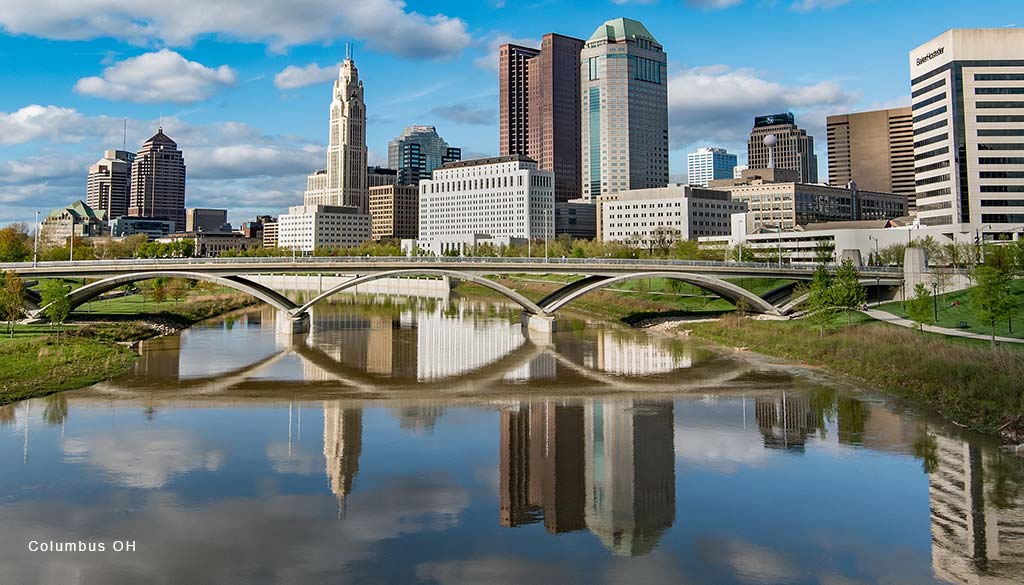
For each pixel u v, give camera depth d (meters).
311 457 48.62
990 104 174.62
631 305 154.00
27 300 116.69
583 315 155.88
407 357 95.56
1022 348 76.00
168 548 33.97
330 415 61.41
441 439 53.84
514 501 40.75
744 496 41.56
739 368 84.94
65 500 39.84
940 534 35.81
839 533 36.22
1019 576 31.50
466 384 76.06
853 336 91.19
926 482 43.06
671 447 51.66
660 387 73.88
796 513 38.88
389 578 31.30
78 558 32.72
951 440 51.50
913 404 63.06
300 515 38.31
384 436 54.47
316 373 82.56
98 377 76.44
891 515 38.38
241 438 53.31
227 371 83.12
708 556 33.78
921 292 99.75
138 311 135.00
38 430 54.53
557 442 53.16
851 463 47.00
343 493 41.75
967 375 63.19
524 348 104.06
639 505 40.22
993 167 174.62
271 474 44.94
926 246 152.00
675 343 108.69
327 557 33.31
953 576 31.48
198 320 142.12
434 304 196.50
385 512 38.94
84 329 102.25
